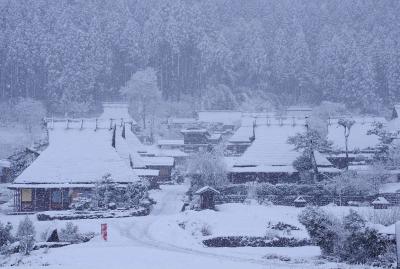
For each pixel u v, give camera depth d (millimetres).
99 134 78875
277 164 83625
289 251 45812
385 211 56438
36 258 34281
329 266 32688
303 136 83500
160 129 163625
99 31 198125
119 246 42500
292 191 75938
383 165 80812
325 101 190250
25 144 127375
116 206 65938
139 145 114375
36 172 73250
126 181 72375
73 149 76688
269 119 90500
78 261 32719
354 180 74062
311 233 40188
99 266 30266
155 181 91938
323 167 80125
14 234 50156
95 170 74062
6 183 96688
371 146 105562
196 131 141000
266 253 42688
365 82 193375
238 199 76250
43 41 188500
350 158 95812
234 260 36031
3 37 188375
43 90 187500
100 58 190500
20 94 183000
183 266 30875
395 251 34188
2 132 145625
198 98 199875
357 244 36312
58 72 181750
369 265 33625
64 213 62094
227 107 193000
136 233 50375
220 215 60156
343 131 111062
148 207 67875
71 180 72625
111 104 165750
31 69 182875
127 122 118438
